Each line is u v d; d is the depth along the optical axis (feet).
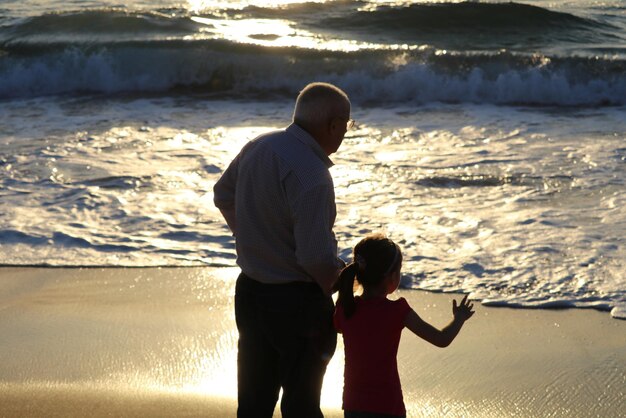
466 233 33.45
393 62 68.23
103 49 71.26
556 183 40.11
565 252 31.14
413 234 33.37
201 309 26.32
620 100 63.77
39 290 28.14
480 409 19.97
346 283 14.70
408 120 56.08
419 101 64.39
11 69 70.90
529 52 75.41
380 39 81.82
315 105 14.32
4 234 33.24
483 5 86.63
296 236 14.10
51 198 38.04
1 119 56.59
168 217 35.63
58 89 70.38
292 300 14.65
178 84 70.85
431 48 70.03
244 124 54.70
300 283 14.71
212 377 21.48
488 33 84.94
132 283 28.71
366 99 65.92
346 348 15.24
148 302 26.94
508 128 52.80
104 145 48.06
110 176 41.50
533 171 42.11
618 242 32.01
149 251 31.73
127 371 21.80
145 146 47.96
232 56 70.23
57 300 27.20
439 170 42.63
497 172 42.11
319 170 14.11
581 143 48.01
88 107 61.67
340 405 19.81
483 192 39.01
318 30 84.33
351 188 39.81
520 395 20.66
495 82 65.16
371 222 34.94
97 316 25.79
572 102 63.57
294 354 14.88
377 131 52.19
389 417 14.94
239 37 79.41
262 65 70.13
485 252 31.32
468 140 49.37
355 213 36.14
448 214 35.91
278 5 91.56
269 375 15.42
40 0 102.94
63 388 20.71
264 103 63.46
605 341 24.08
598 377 21.68
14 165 43.37
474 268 29.84
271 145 14.42
